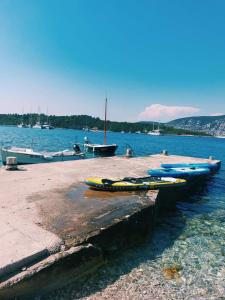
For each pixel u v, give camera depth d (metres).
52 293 4.57
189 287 5.33
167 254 6.69
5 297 3.91
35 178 10.27
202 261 6.44
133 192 9.05
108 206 7.39
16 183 9.33
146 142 73.69
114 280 5.27
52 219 6.16
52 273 4.54
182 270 5.95
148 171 12.59
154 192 9.19
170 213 10.45
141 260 6.24
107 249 6.02
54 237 5.19
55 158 21.70
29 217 6.17
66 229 5.66
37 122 144.62
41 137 68.62
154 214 8.11
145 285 5.22
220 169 22.25
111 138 91.19
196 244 7.44
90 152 32.94
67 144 47.53
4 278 4.00
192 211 10.84
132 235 6.97
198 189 14.71
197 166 16.03
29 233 5.28
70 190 8.82
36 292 4.33
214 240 7.77
